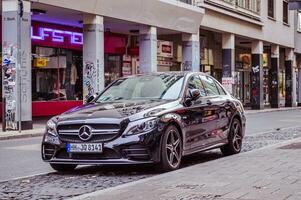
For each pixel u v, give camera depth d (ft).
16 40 64.69
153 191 22.52
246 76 149.69
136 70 106.22
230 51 121.49
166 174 27.04
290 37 159.43
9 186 26.84
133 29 95.71
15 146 47.91
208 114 33.86
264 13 139.44
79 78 92.73
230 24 119.44
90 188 25.89
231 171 27.43
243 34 126.72
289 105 159.74
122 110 29.04
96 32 78.48
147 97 32.35
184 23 99.09
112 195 21.95
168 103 30.71
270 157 32.86
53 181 28.14
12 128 64.69
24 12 65.41
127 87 33.83
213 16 111.34
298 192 21.53
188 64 104.47
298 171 27.07
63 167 30.78
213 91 36.32
